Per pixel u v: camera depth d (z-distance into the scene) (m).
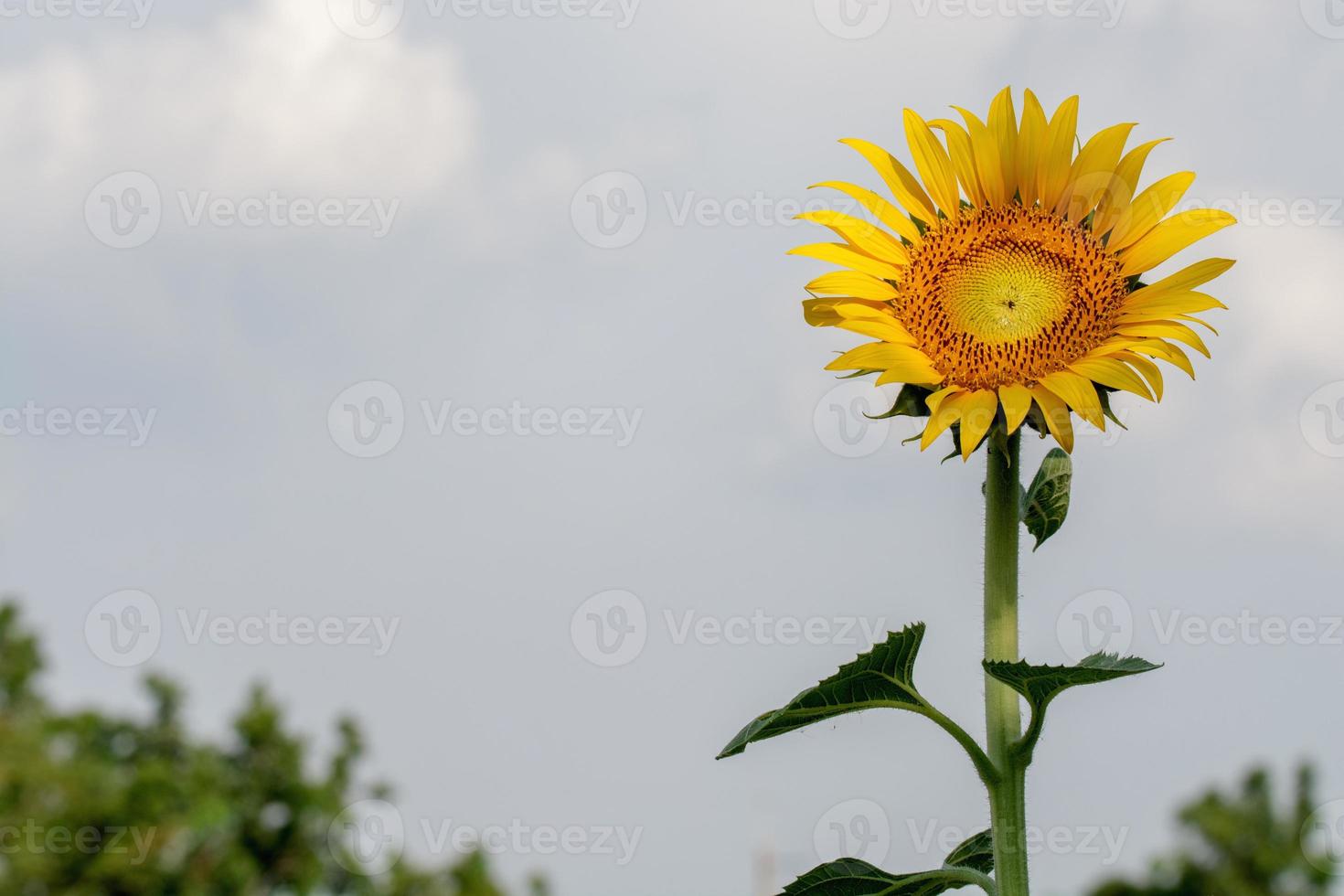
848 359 1.67
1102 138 1.73
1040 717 1.62
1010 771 1.63
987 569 1.65
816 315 1.72
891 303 1.71
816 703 1.65
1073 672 1.59
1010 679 1.61
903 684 1.65
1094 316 1.69
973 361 1.68
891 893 1.67
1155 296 1.69
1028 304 1.69
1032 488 1.66
